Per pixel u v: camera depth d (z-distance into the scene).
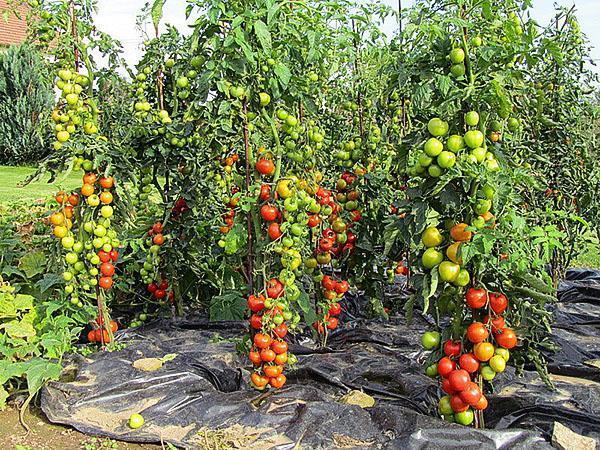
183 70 3.89
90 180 3.72
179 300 4.89
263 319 3.27
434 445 2.68
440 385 3.29
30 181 3.75
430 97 2.77
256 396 3.28
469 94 2.55
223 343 4.27
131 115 4.73
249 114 3.45
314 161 3.98
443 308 2.93
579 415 3.09
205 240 4.80
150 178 4.66
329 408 3.02
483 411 3.19
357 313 5.09
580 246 5.62
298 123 3.78
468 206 2.71
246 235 3.61
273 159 3.55
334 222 4.24
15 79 18.44
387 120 5.19
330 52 4.43
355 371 3.80
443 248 2.83
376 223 4.42
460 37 2.62
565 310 5.20
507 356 2.79
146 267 4.62
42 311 3.93
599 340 4.55
